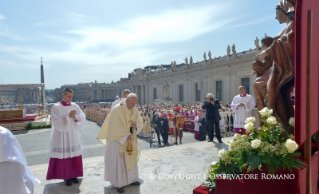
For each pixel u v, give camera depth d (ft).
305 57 6.43
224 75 110.11
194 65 134.82
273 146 7.02
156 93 182.60
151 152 19.63
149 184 13.06
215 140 24.95
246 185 7.47
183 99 145.79
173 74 154.71
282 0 11.17
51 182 13.91
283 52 9.78
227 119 43.65
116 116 12.45
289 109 11.06
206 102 23.79
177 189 12.31
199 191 9.15
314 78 7.10
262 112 8.58
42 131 56.29
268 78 10.58
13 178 7.19
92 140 39.42
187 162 16.74
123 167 12.37
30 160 26.50
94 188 12.84
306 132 6.64
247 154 7.55
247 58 95.04
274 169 6.74
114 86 325.21
